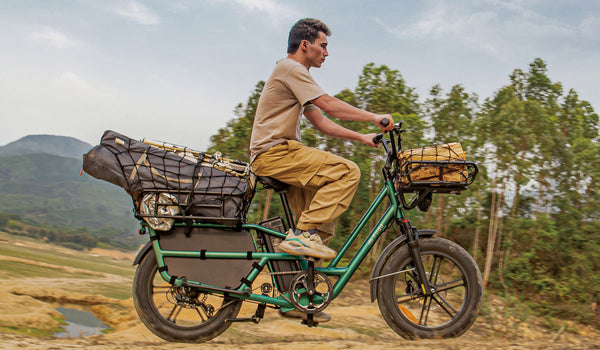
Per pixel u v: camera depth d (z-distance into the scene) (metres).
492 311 5.25
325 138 7.70
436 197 8.44
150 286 2.74
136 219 2.71
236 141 8.23
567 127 8.58
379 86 8.01
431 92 8.54
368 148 7.50
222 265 2.70
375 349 2.68
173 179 2.58
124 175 2.55
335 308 5.36
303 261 2.75
